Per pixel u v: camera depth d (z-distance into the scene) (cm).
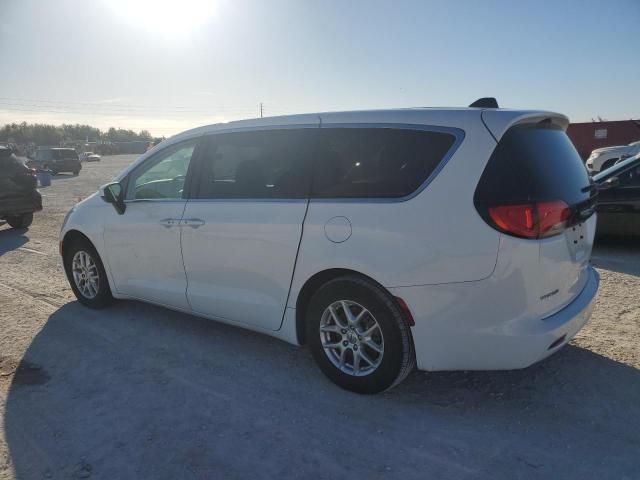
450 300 291
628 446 276
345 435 294
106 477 262
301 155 350
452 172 292
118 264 469
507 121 292
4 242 898
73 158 3384
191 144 419
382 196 312
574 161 338
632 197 714
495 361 291
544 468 261
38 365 390
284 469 266
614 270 620
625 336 415
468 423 302
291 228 342
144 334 447
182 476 262
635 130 2681
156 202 431
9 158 985
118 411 323
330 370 343
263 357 398
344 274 327
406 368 315
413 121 315
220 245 383
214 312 403
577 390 334
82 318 488
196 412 321
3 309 516
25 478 262
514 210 278
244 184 377
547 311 296
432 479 255
